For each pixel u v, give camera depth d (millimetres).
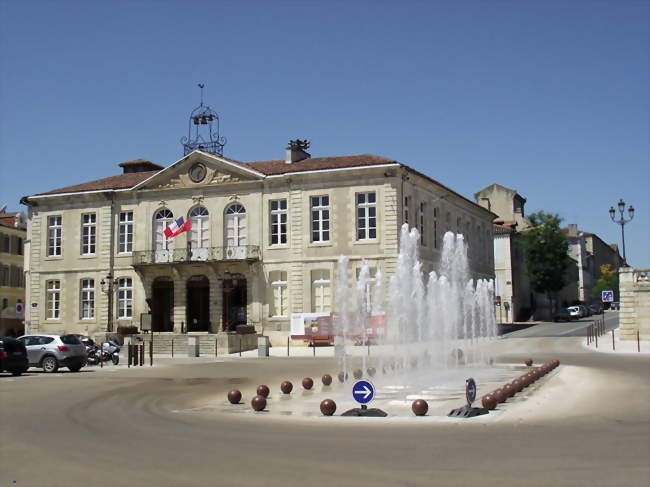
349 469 8664
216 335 41188
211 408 15609
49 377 24938
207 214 46469
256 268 44531
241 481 8102
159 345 42625
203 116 49125
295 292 43438
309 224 43625
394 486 7754
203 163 46469
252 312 44344
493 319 42000
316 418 13703
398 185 42062
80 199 49531
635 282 37781
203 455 9719
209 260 44594
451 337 33156
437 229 48812
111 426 12734
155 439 11180
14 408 15648
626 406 14398
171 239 47156
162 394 18781
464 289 42875
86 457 9656
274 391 19359
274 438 11180
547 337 43500
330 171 43000
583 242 99375
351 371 25969
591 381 19625
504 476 8141
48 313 49812
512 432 11367
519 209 77688
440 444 10344
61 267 49594
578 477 8039
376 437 11133
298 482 8016
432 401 16312
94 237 49344
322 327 41812
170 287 47438
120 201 48688
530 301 73000
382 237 41938
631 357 29750
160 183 47594
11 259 63812
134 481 8172
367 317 41281
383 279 41688
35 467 9023
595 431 11297
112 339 43438
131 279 47938
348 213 42812
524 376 18719
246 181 45250
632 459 9000
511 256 66250
